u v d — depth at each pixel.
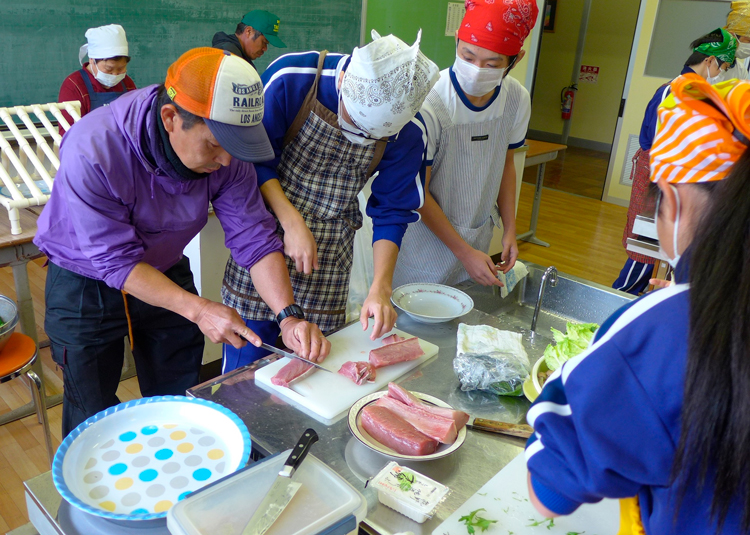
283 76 1.46
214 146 1.18
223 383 1.18
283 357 1.29
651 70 5.43
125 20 3.34
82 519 0.83
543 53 8.04
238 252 1.49
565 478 0.58
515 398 1.19
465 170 1.82
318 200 1.60
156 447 0.96
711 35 2.90
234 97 1.10
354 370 1.20
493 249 4.19
